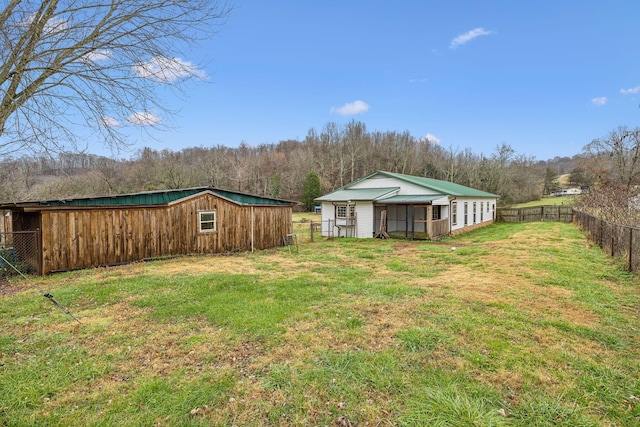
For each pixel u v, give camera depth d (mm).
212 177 46188
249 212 13055
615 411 2539
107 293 6051
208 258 10852
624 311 4801
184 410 2596
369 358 3383
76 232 8922
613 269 7379
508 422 2404
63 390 2896
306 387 2891
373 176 20141
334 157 55906
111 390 2896
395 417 2475
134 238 10023
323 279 7031
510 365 3217
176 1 5211
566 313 4684
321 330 4156
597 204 16375
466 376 3027
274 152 64000
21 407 2648
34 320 4707
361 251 12078
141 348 3752
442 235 16859
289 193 52438
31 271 8750
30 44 4598
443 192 17359
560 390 2807
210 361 3424
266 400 2727
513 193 42750
